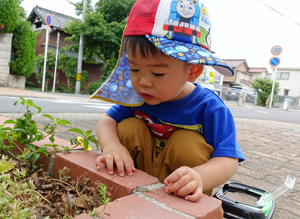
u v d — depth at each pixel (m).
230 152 1.11
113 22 15.44
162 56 1.02
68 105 5.77
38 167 1.26
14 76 10.75
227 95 20.02
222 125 1.19
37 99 6.65
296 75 36.12
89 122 3.57
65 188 1.04
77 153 1.29
